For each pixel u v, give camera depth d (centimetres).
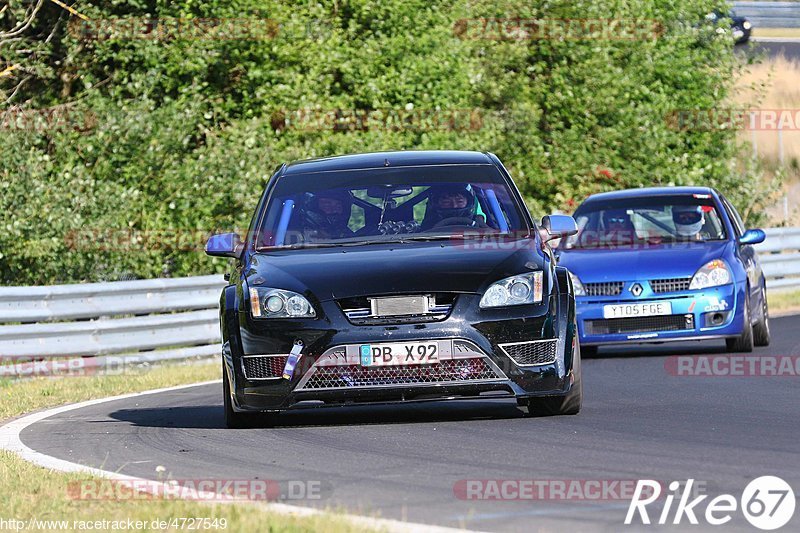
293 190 3162
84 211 6831
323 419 3070
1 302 4969
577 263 4631
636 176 8850
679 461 2244
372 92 7869
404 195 3103
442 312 2723
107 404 3850
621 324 4506
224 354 2866
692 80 9356
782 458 2242
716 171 9131
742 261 4616
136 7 7756
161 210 7144
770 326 5747
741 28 15600
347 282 2753
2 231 6438
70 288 5206
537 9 8950
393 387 2705
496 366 2717
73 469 2405
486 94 8744
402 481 2139
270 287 2795
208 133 7638
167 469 2378
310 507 1928
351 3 8106
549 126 9006
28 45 7894
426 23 8262
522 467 2236
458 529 1716
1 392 4300
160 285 5622
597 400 3253
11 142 6762
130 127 7169
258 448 2598
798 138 12425
